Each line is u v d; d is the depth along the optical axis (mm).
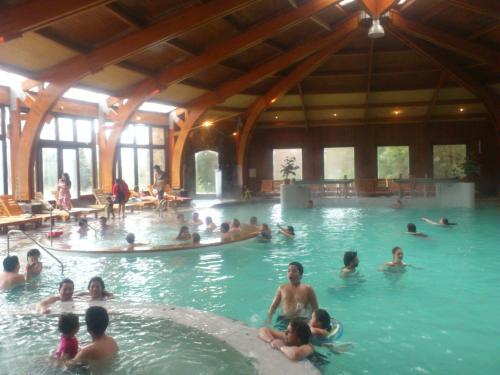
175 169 18859
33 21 7707
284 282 6250
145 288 5977
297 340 3529
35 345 3727
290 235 9852
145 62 13289
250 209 16875
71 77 11281
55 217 12906
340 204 17609
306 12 12406
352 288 5891
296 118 22031
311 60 16828
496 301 5316
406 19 14227
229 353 3451
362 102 20531
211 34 12711
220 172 20500
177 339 3734
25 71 11148
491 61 14742
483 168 20969
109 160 15438
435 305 5176
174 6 10484
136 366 3293
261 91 19266
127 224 11953
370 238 9844
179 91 16391
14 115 12234
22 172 12086
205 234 10016
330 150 22969
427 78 18703
